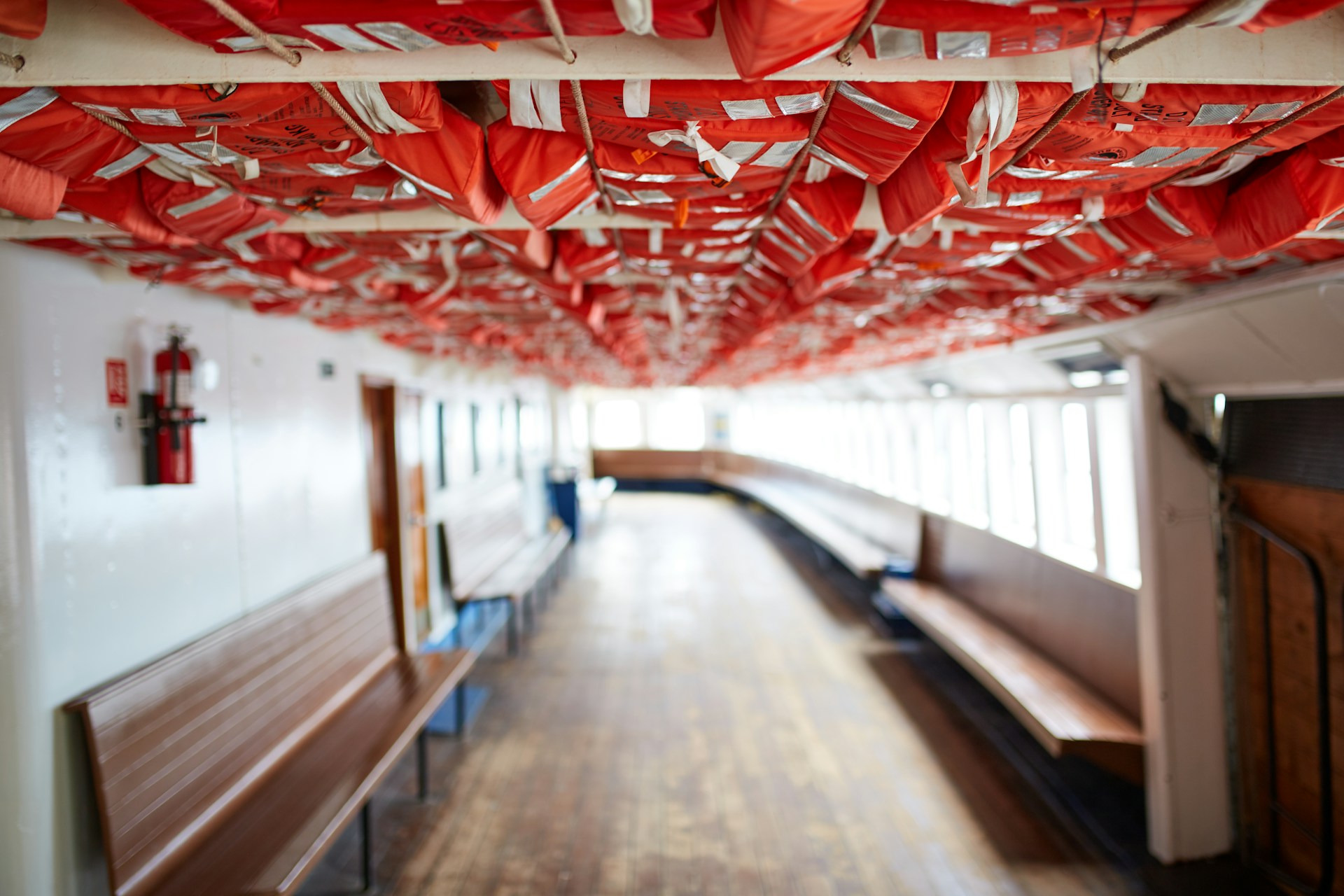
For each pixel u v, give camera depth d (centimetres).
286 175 160
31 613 216
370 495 522
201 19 100
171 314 286
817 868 317
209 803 262
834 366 771
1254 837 327
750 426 1730
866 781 391
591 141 144
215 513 313
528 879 308
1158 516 331
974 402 581
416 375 600
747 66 106
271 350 365
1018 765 409
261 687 311
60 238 206
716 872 313
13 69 111
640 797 374
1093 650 411
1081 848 335
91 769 232
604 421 1902
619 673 550
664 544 1115
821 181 182
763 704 493
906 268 266
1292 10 96
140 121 129
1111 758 343
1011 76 115
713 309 409
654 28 104
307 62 114
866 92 123
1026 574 496
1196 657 332
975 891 304
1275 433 311
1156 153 144
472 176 147
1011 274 271
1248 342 282
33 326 222
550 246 245
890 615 634
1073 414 448
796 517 1063
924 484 704
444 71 115
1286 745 313
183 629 288
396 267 267
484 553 720
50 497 225
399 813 359
